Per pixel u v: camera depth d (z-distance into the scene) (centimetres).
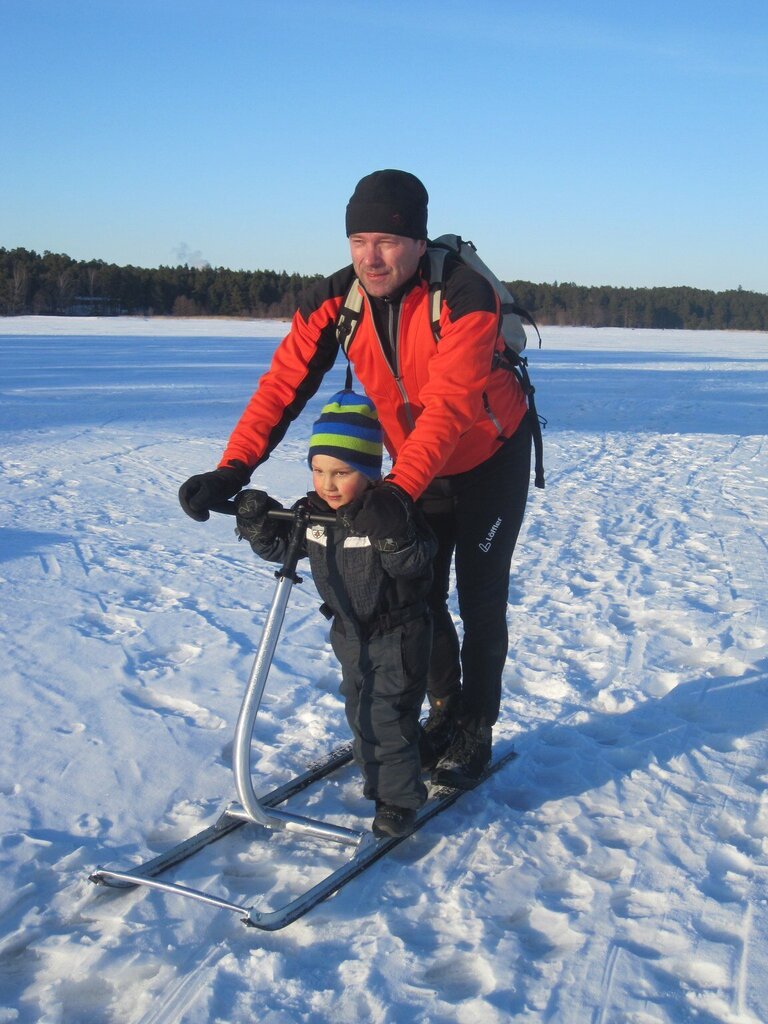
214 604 471
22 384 1739
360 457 233
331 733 325
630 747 319
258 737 323
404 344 248
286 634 429
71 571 522
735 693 366
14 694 349
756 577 534
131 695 355
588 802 282
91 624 436
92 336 3972
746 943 215
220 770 296
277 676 376
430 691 297
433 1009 193
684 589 510
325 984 201
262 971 203
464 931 220
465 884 238
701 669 394
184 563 549
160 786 285
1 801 273
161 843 257
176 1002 195
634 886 238
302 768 300
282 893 235
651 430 1295
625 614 468
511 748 311
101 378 1897
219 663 388
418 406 261
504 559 276
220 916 224
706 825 268
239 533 248
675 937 217
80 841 254
